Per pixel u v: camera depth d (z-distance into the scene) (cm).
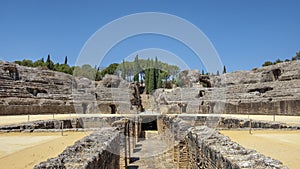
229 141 1064
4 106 3847
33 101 4494
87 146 1045
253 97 5047
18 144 1681
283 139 1741
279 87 4959
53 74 5759
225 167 805
